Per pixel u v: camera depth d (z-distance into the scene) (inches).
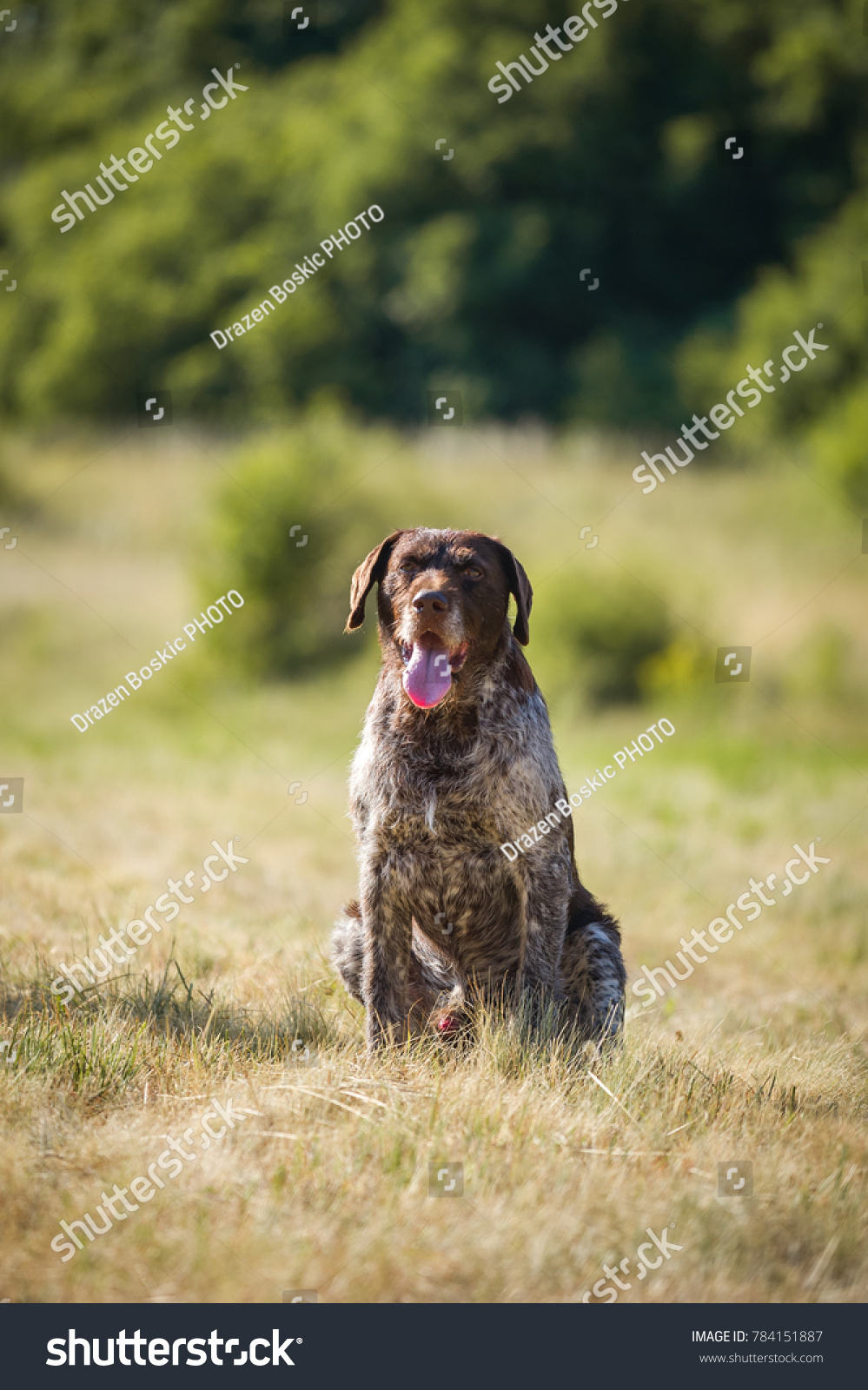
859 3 1245.1
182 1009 204.1
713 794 486.9
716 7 1279.5
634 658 674.8
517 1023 189.0
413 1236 134.7
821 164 1307.8
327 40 1558.8
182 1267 129.4
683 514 930.1
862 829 446.0
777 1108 179.3
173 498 940.0
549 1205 141.2
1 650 692.7
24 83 1577.3
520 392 1244.5
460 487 859.4
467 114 1261.1
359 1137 154.6
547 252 1256.2
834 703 643.5
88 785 438.9
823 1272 136.6
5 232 1524.4
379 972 198.4
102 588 785.6
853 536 866.1
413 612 188.1
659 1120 167.0
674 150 1266.0
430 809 194.4
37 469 995.9
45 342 1392.7
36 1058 175.3
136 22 1547.7
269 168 1344.7
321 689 661.3
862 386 1041.5
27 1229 135.6
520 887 198.5
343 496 722.2
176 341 1310.3
